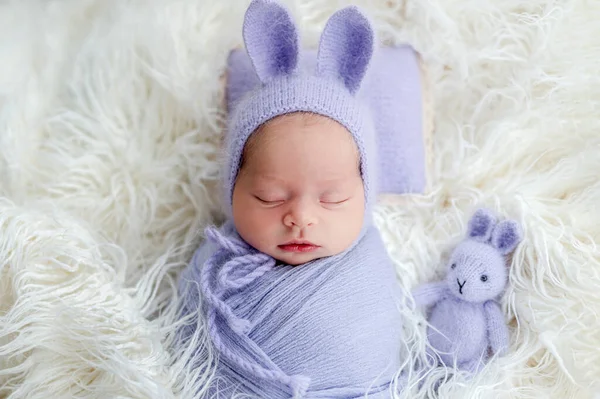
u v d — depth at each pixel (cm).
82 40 65
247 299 55
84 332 53
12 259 55
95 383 53
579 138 63
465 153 65
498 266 57
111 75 63
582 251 58
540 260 57
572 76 63
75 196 62
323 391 53
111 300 55
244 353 54
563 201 61
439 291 59
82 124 63
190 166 64
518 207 59
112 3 66
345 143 55
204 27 64
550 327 56
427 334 58
